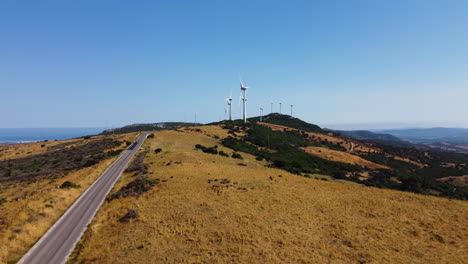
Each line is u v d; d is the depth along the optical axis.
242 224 29.36
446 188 94.88
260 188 42.94
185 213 32.56
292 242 25.55
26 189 49.38
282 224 29.50
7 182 60.12
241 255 23.20
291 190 42.56
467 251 23.42
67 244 27.27
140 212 33.62
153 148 84.50
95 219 33.56
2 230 28.75
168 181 45.75
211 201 36.47
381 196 40.28
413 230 28.02
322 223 30.17
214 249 24.34
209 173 51.94
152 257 23.36
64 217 34.81
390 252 23.61
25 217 32.50
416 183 89.25
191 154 71.94
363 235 27.08
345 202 37.22
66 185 46.09
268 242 25.44
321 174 81.62
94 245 26.47
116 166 64.00
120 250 24.75
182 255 23.55
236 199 37.28
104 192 45.00
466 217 31.12
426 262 21.88
